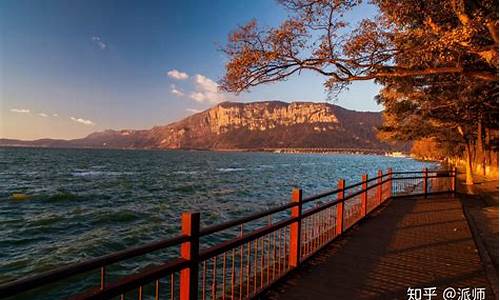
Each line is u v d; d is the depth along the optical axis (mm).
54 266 11414
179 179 48188
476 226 9594
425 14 7230
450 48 6527
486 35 7023
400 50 6965
